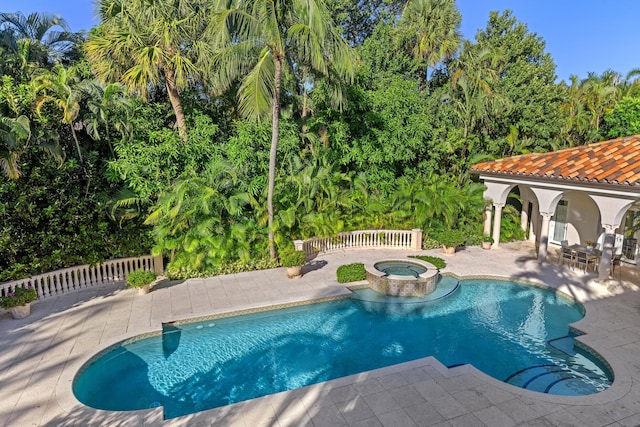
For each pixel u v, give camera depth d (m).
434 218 18.83
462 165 21.62
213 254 13.80
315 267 15.43
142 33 14.17
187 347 9.85
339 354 9.52
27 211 12.04
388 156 18.84
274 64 12.79
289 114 18.62
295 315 11.67
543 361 9.08
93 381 8.36
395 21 25.22
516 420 6.50
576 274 14.53
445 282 14.24
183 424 6.47
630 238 15.79
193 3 14.80
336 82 15.12
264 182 15.95
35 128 12.82
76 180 13.78
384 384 7.58
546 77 27.84
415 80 20.69
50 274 12.28
